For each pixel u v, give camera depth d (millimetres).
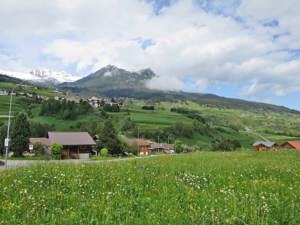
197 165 17781
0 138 100375
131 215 7516
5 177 12492
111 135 124938
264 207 7871
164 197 9258
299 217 7383
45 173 12844
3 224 6773
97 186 10922
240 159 23844
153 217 7184
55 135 122750
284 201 8695
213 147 161875
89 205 8211
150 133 199125
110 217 7238
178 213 7461
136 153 143500
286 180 12695
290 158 26047
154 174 13453
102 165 17109
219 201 8805
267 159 24500
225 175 13805
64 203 8664
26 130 101125
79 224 6898
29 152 105062
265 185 11195
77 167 15469
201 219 7078
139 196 9359
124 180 11859
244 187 10945
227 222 6957
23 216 7359
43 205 8242
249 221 7043
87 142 122312
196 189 10695
